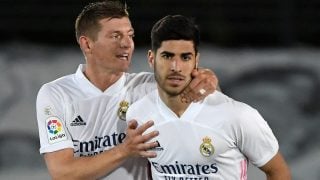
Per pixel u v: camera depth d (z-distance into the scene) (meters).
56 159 9.87
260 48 21.33
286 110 19.00
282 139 18.83
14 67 19.23
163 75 8.77
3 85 18.94
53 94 10.14
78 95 10.09
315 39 22.95
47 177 18.20
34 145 18.47
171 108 9.16
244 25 23.00
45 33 23.20
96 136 10.02
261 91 19.33
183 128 9.12
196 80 8.99
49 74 19.33
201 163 9.18
